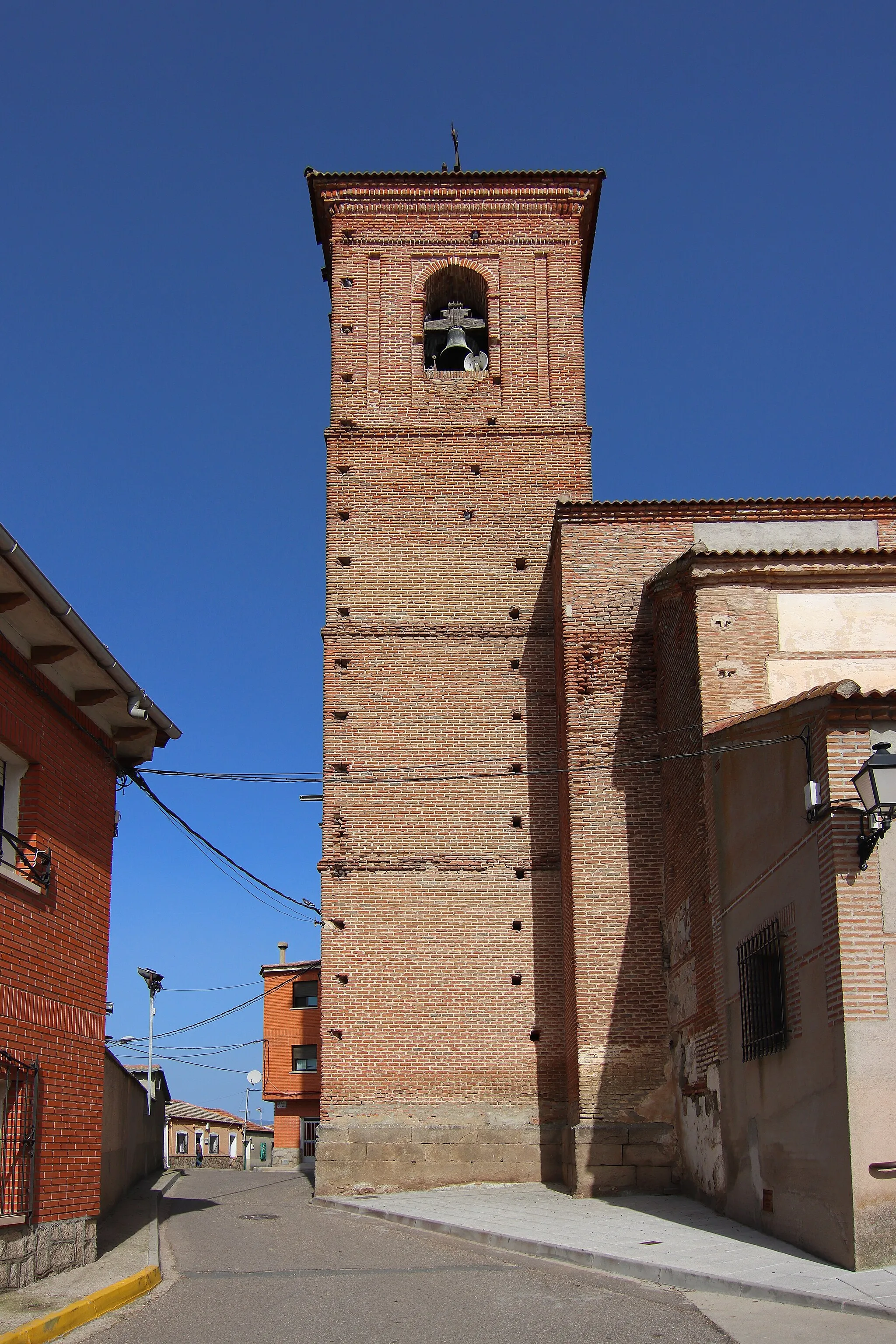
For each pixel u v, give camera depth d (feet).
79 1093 47.65
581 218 99.45
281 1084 161.58
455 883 80.38
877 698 44.70
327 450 90.94
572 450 91.20
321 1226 61.52
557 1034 77.51
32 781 45.98
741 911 54.44
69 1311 36.45
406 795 82.17
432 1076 76.69
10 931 42.60
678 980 67.77
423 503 89.45
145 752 57.11
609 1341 33.09
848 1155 40.55
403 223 98.58
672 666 71.31
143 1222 63.26
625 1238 49.90
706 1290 39.83
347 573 87.30
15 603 41.60
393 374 93.56
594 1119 68.39
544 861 80.84
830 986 42.88
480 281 98.22
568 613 76.69
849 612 65.26
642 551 77.56
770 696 63.72
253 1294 41.22
